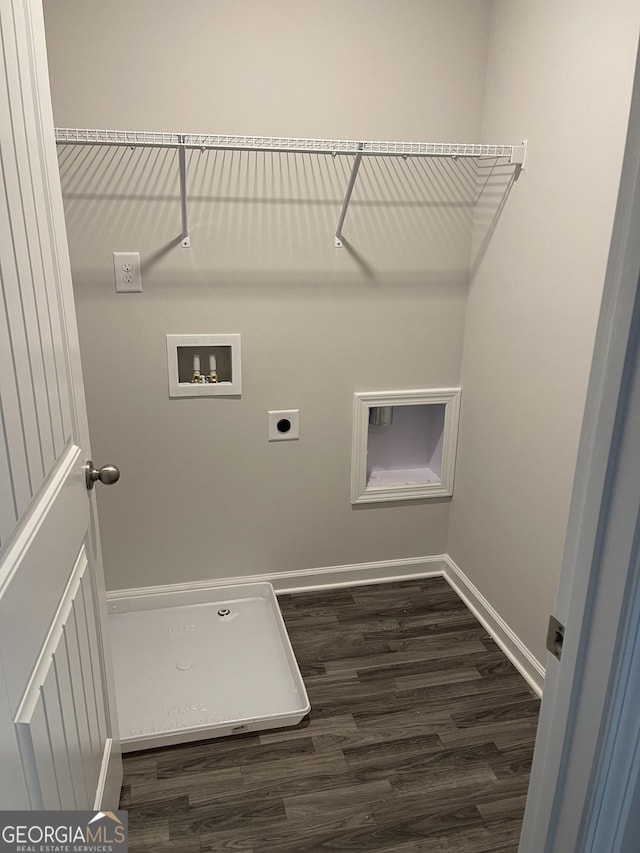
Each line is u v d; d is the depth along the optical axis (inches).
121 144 63.8
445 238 87.5
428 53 79.7
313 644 86.1
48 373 40.9
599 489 25.5
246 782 64.4
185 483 89.7
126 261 78.9
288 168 80.0
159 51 73.1
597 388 25.9
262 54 75.6
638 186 22.8
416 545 102.1
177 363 84.2
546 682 31.3
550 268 70.1
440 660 83.2
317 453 93.0
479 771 66.2
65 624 42.3
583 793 28.4
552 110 68.1
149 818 60.4
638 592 24.5
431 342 91.7
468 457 93.7
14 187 34.9
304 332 87.0
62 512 42.3
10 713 30.9
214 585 95.3
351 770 66.1
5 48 34.3
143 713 72.7
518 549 80.7
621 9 57.0
